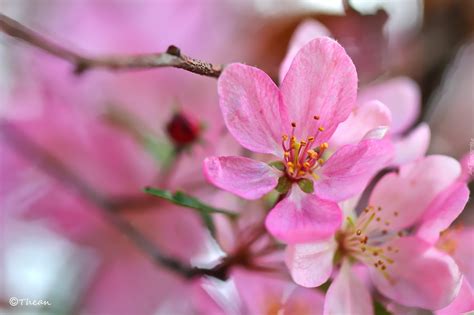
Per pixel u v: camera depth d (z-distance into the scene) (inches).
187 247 13.9
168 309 14.1
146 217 14.0
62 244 14.4
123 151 14.3
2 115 14.3
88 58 11.5
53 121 14.4
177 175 13.1
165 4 14.9
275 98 10.5
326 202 10.5
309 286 10.6
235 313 12.0
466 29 15.1
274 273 11.8
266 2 14.7
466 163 11.2
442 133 15.2
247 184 10.6
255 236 11.7
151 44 14.7
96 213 14.2
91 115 14.4
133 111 14.1
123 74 14.3
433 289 11.0
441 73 14.9
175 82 14.1
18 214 14.3
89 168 14.3
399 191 11.3
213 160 10.5
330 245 11.0
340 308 10.9
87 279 14.3
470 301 10.9
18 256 14.3
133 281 14.2
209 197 12.7
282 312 11.6
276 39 14.3
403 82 12.8
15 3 14.9
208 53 14.7
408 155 11.4
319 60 10.5
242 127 10.6
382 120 10.7
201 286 12.4
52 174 14.0
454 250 11.7
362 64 13.2
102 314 14.1
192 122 12.8
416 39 15.0
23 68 14.5
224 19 14.9
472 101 15.4
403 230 11.3
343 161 10.6
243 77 10.5
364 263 11.2
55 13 14.9
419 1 15.0
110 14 14.8
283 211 10.5
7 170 14.3
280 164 10.7
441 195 11.1
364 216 11.3
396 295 11.1
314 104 10.6
